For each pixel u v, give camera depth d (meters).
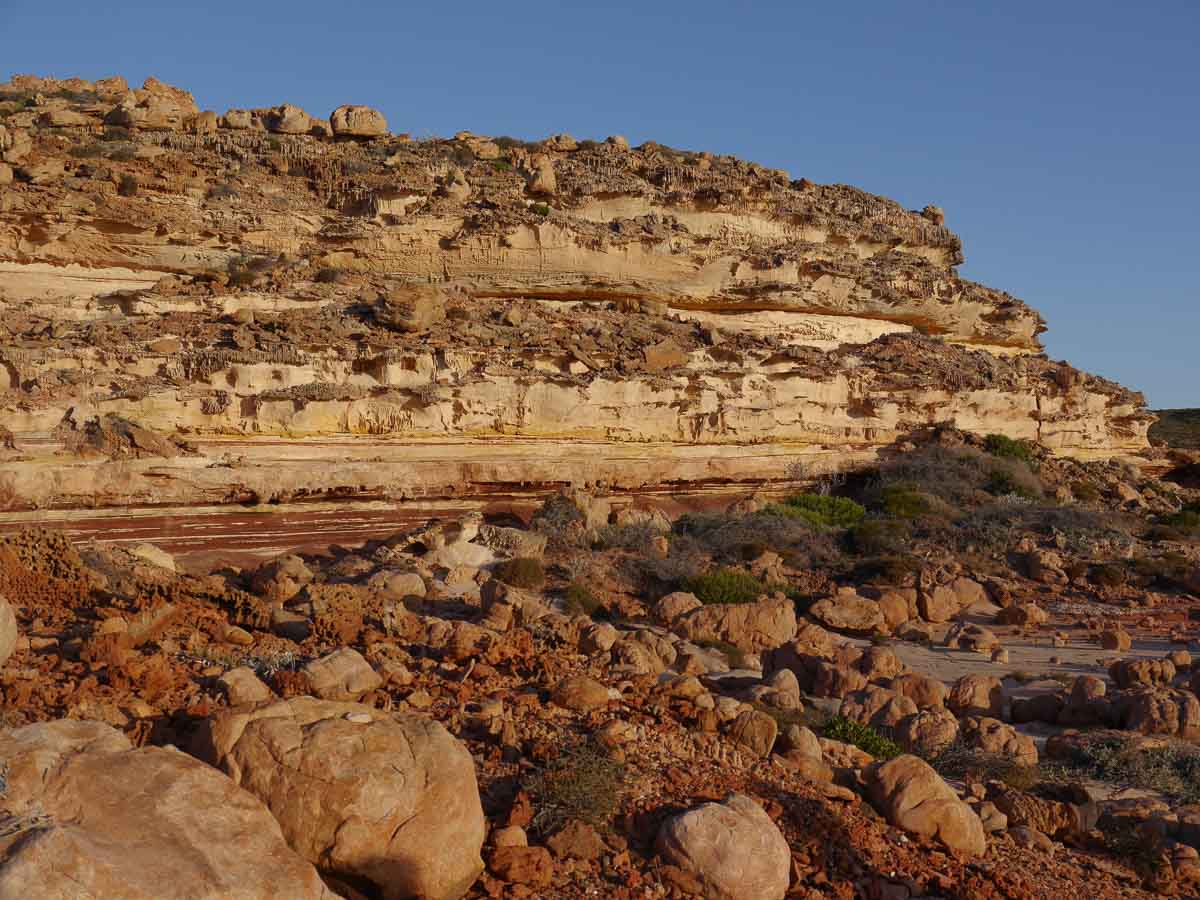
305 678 11.98
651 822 9.92
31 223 35.91
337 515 33.31
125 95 44.84
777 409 44.75
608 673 15.04
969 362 52.69
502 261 44.06
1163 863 11.77
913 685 18.73
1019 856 11.52
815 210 54.31
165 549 29.81
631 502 39.44
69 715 10.28
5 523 27.84
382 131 47.00
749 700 16.77
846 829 10.66
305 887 7.06
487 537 31.42
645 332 42.66
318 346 34.59
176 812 7.11
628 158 50.97
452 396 36.06
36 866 6.02
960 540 37.50
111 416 30.59
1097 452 56.41
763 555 33.38
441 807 8.21
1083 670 24.03
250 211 39.97
